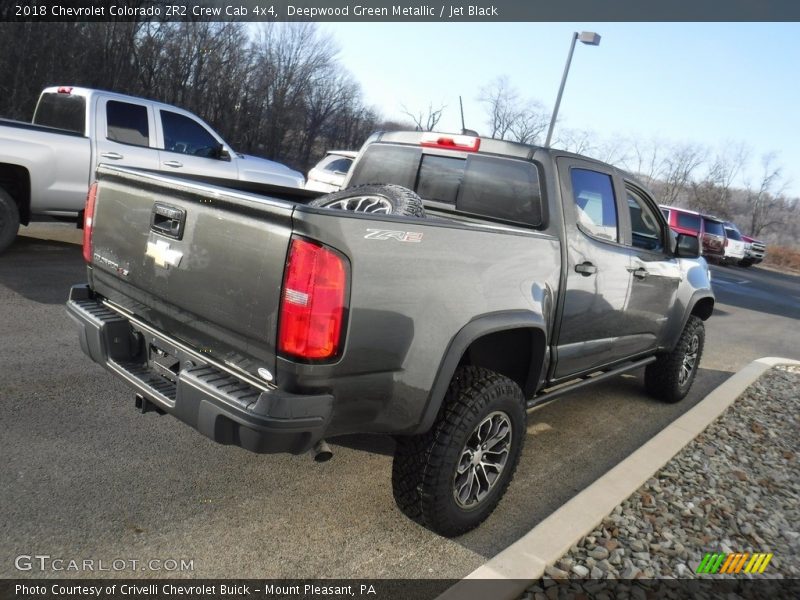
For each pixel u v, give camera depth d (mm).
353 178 4371
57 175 7191
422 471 2715
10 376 4020
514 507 3365
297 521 2936
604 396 5445
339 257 2197
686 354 5359
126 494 2941
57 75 31781
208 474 3219
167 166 8125
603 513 3238
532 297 3123
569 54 20453
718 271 24250
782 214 86500
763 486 3963
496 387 2834
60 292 6059
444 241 2545
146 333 2828
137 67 38656
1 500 2750
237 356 2412
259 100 49312
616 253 3951
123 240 2922
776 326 12062
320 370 2236
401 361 2465
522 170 3607
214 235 2426
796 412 5602
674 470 3951
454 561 2809
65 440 3334
